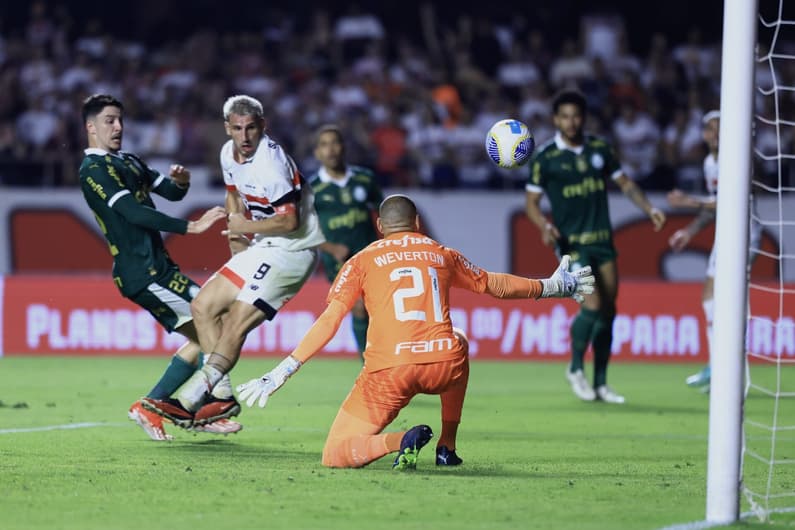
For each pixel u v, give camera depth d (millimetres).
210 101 70312
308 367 49250
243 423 30688
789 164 65562
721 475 17500
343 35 77562
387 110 70500
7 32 77500
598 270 37062
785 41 73312
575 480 21391
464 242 61625
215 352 25266
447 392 22141
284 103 71562
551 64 75750
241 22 80688
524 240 61438
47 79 72188
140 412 26031
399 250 21938
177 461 23094
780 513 18578
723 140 17609
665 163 64062
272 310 25719
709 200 40938
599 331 37500
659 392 40812
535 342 53094
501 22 79750
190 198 60688
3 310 53312
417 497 19109
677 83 72812
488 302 53281
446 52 75875
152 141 67250
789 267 61062
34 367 47469
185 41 79312
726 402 17453
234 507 18094
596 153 36969
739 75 17500
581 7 78812
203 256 60594
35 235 61469
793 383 45000
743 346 17484
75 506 18094
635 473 22547
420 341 21422
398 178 64500
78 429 28484
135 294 26125
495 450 25875
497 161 26078
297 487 19922
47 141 66688
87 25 78938
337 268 39094
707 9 77938
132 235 25875
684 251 61344
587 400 37781
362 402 21797
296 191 25375
